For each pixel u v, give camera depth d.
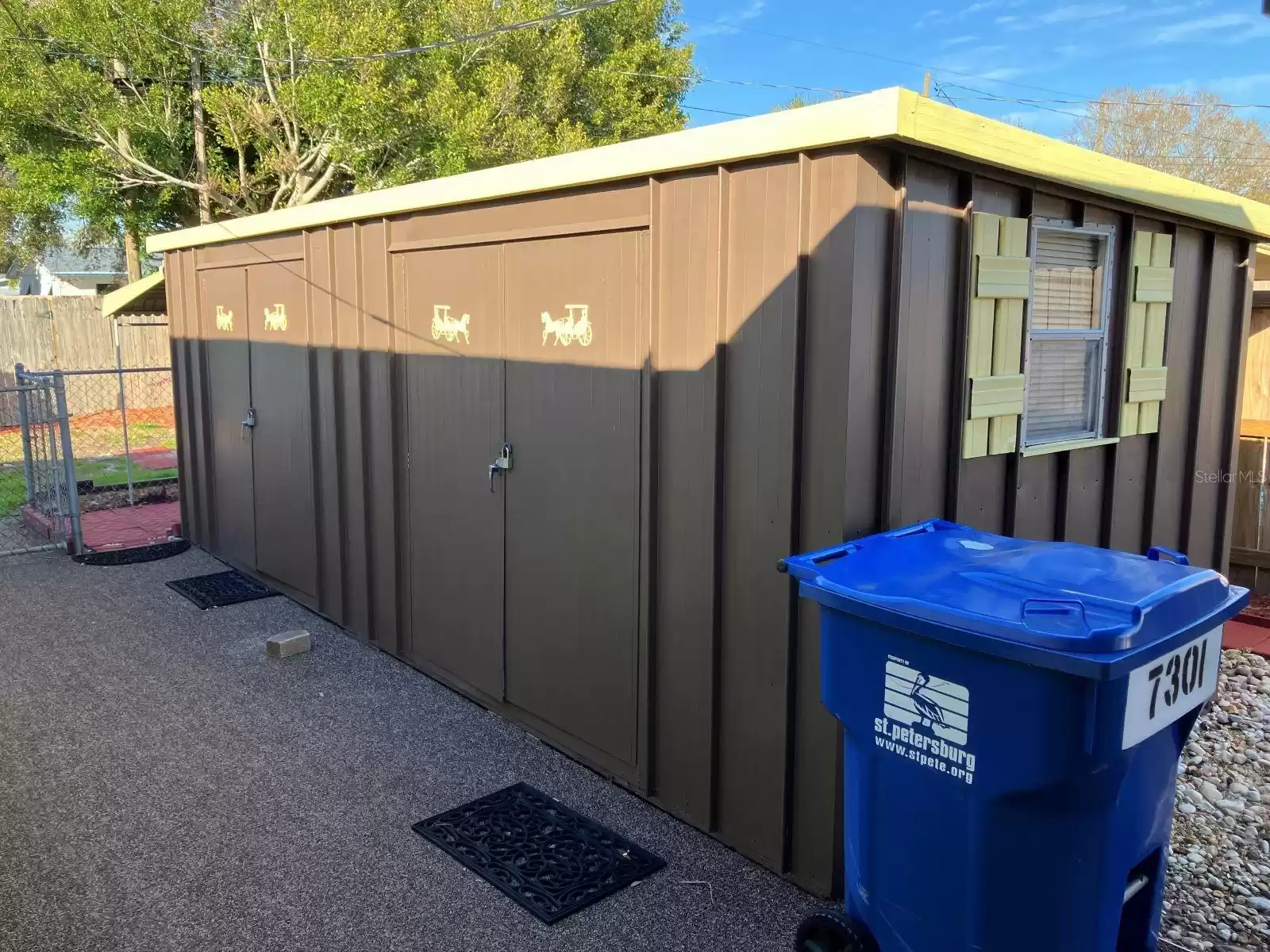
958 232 3.48
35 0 17.91
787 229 3.32
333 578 6.50
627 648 4.18
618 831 3.89
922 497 3.47
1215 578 2.44
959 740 2.34
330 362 6.21
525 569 4.78
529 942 3.17
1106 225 4.30
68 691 5.32
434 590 5.52
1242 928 3.23
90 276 32.97
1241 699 5.25
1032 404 4.14
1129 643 2.10
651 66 22.33
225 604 7.00
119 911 3.31
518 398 4.73
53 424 8.71
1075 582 2.41
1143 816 2.42
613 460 4.18
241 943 3.14
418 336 5.45
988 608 2.31
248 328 7.34
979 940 2.39
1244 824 3.94
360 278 5.88
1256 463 6.97
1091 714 2.12
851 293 3.11
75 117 16.94
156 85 17.66
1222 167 30.23
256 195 18.91
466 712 5.12
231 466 7.91
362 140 16.33
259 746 4.64
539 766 4.47
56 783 4.25
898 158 3.17
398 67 16.52
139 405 19.98
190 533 8.94
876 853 2.60
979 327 3.58
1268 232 5.41
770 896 3.45
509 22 17.12
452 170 15.89
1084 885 2.28
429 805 4.08
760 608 3.56
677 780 3.99
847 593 2.52
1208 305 5.20
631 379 4.05
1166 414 5.05
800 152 3.23
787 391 3.36
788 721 3.47
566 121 18.23
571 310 4.35
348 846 3.75
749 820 3.68
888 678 2.49
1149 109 30.78
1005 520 3.95
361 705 5.17
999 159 3.36
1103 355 4.46
